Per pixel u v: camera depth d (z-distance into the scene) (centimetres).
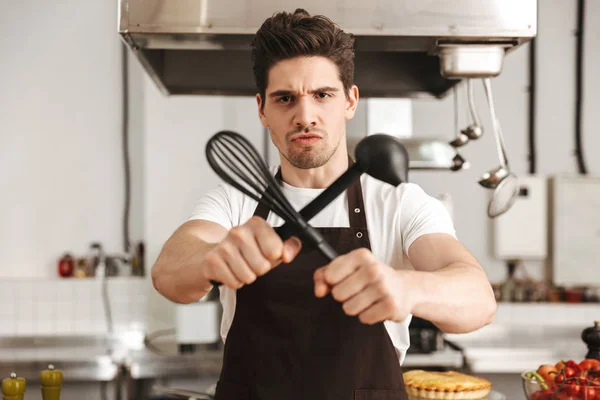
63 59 423
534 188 419
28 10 422
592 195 422
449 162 312
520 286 419
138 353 351
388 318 80
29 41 422
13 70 421
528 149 436
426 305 88
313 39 113
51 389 185
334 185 89
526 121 436
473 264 104
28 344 401
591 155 439
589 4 441
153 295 409
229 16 163
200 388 382
